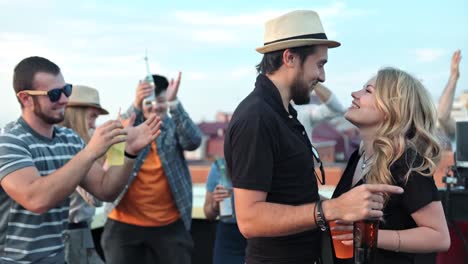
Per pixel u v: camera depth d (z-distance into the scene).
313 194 1.83
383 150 1.84
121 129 2.01
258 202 1.66
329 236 1.83
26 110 2.10
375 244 1.54
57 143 2.20
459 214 2.44
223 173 3.35
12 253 2.04
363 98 1.98
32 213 2.04
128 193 3.26
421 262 2.96
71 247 2.91
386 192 1.48
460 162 2.51
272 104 1.76
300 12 1.82
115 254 3.30
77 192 2.86
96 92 3.25
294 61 1.81
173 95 3.36
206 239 4.30
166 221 3.33
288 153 1.74
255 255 1.84
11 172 1.95
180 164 3.38
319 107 3.30
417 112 1.88
